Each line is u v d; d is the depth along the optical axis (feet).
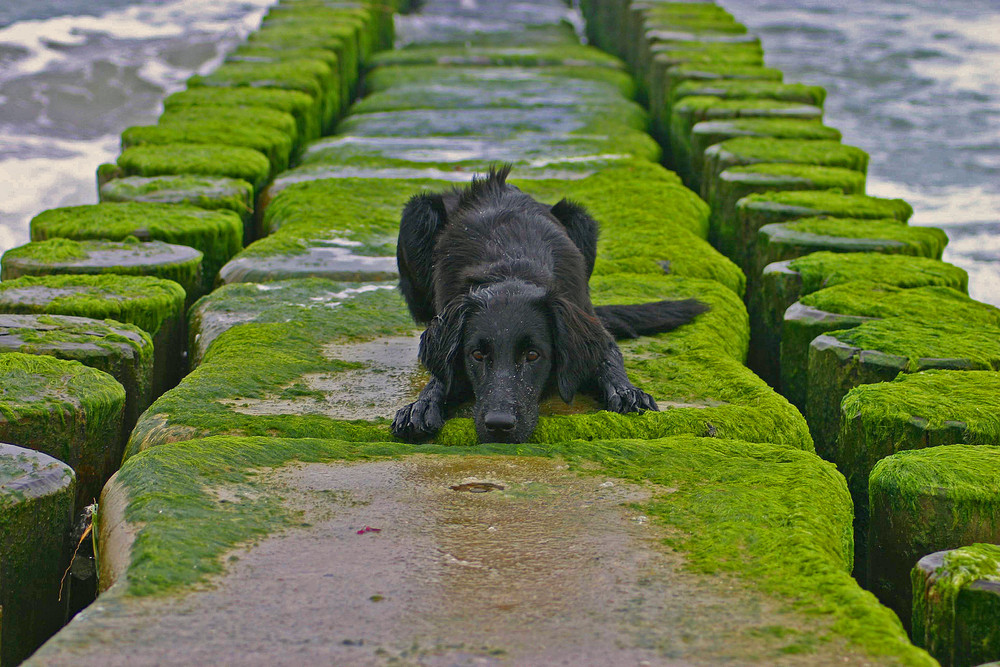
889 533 14.93
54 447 17.13
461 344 17.49
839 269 25.82
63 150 54.65
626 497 14.42
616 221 32.50
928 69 78.13
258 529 13.17
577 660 10.02
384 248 29.73
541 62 71.61
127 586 11.43
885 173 52.49
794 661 10.00
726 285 28.55
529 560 12.39
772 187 34.65
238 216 32.04
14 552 13.97
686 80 53.26
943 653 12.10
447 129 50.16
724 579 11.82
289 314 23.99
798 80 74.95
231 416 17.48
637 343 22.16
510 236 19.94
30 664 9.80
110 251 27.20
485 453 16.17
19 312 22.43
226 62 57.72
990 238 42.16
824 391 20.34
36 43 77.61
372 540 12.96
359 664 9.93
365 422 17.80
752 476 15.06
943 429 16.43
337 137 48.70
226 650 10.16
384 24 82.53
